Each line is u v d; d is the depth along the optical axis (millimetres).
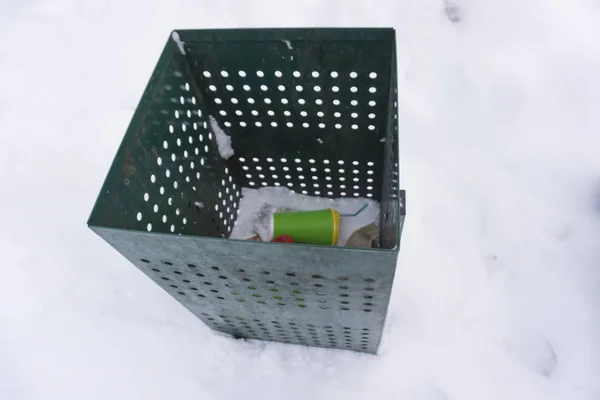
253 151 1367
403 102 1624
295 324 1144
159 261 823
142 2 1928
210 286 942
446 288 1396
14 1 2104
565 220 1433
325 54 1032
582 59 1601
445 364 1326
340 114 1177
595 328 1304
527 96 1576
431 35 1708
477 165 1525
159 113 990
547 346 1304
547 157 1512
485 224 1456
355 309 924
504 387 1278
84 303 1524
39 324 1507
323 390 1349
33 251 1615
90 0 2049
